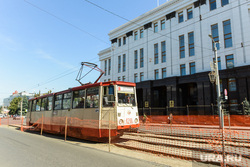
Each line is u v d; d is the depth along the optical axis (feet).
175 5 90.22
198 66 79.20
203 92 74.38
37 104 56.95
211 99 72.43
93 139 33.96
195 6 82.58
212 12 77.10
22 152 24.70
